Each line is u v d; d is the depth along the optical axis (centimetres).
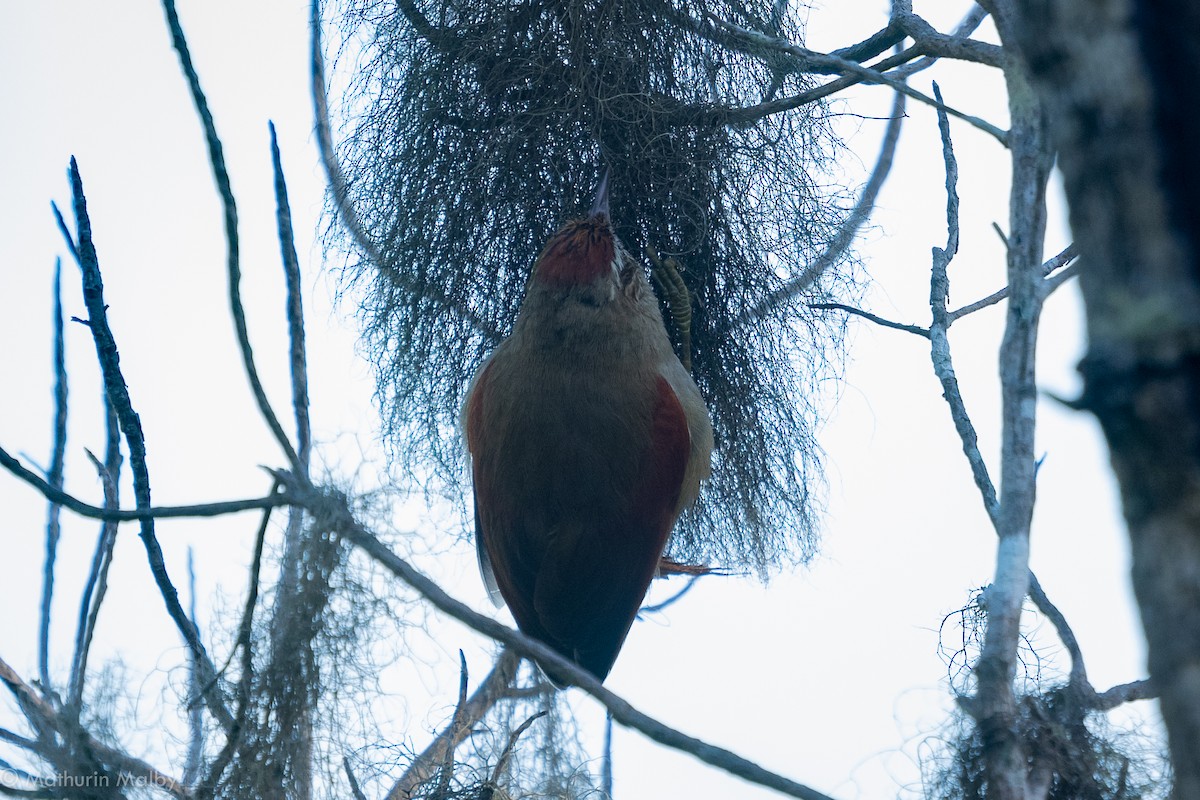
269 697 550
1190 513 231
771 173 851
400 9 853
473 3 833
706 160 827
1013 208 455
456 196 833
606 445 843
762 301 851
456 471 901
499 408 858
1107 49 233
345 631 552
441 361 874
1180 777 234
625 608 858
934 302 689
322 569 552
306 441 530
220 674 554
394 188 846
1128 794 496
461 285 847
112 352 593
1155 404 231
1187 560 231
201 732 583
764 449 862
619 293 839
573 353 841
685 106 824
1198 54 229
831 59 567
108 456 624
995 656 414
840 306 750
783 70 826
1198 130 228
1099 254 237
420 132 836
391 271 844
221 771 555
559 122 816
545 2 819
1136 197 231
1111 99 233
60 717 566
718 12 832
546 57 820
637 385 846
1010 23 464
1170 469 232
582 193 841
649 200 840
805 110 852
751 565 885
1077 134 238
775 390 858
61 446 625
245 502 489
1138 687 495
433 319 855
